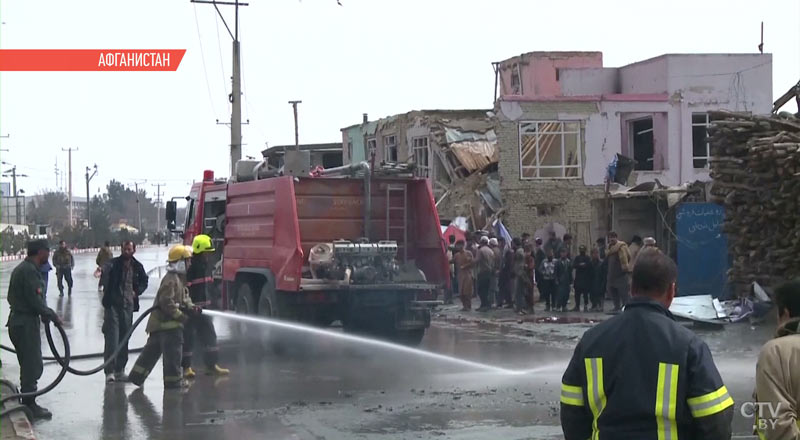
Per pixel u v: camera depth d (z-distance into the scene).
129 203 161.00
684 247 21.09
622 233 24.89
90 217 104.44
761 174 17.41
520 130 29.11
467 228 28.62
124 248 11.93
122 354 11.80
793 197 16.61
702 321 16.89
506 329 17.98
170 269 11.34
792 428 4.11
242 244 16.27
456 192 30.89
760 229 17.95
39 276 9.55
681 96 31.25
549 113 29.31
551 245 23.66
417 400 10.24
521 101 29.09
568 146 29.47
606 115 29.72
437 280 15.26
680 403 3.51
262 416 9.45
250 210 15.91
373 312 15.00
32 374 9.52
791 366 4.20
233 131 36.75
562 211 29.16
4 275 44.12
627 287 19.73
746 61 31.84
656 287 3.77
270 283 14.78
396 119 35.25
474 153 31.14
